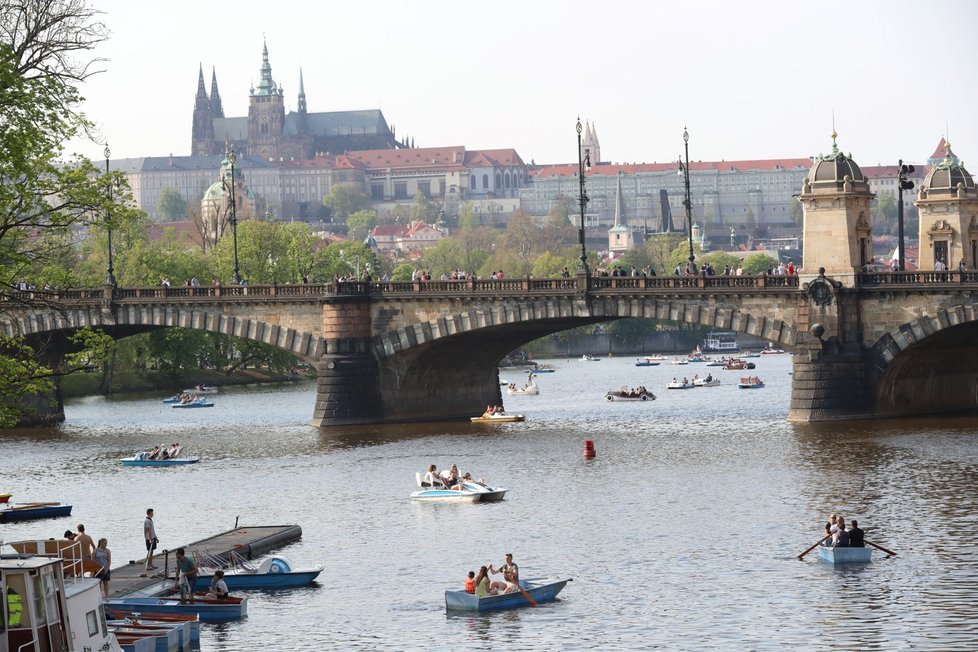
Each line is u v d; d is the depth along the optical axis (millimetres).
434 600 180250
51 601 133625
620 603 175500
